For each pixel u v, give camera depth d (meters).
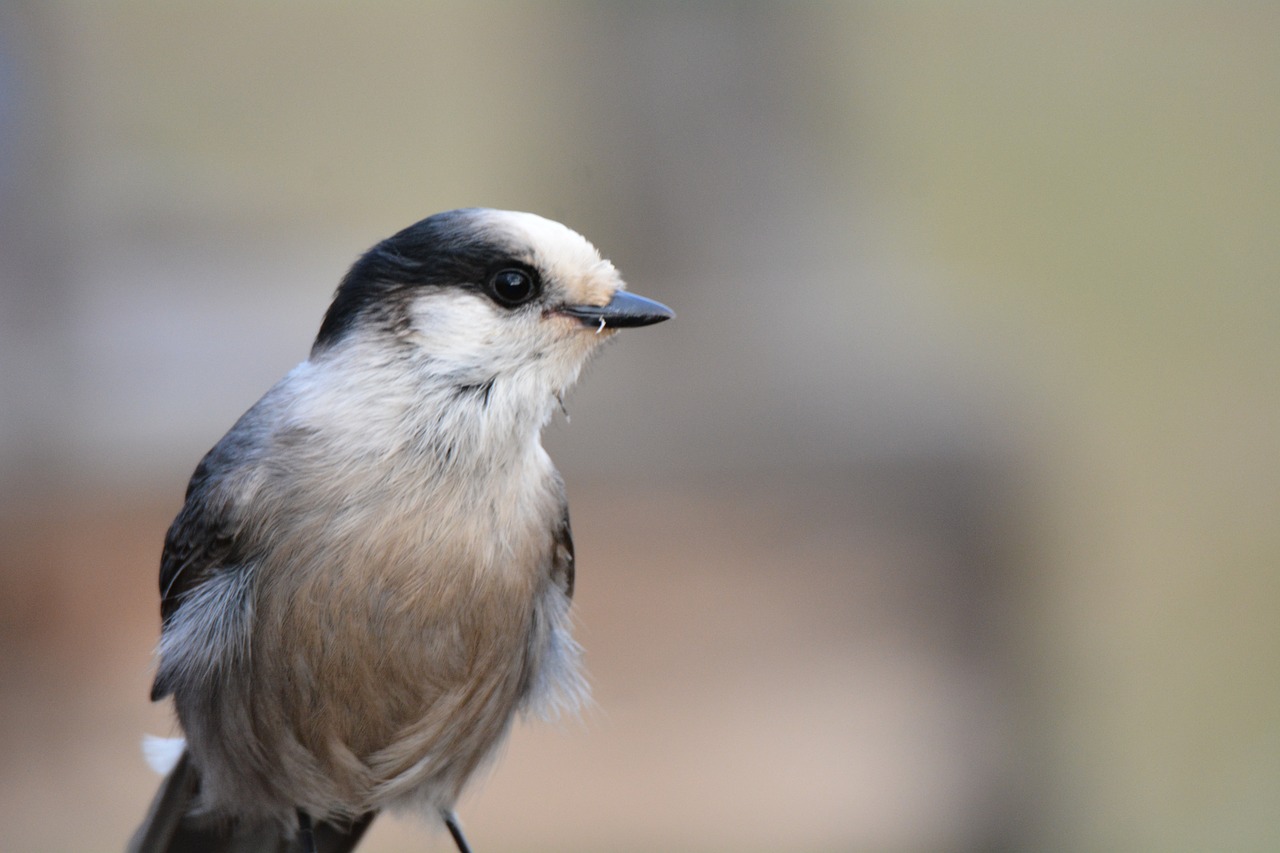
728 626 12.11
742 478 12.34
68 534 11.57
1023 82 17.27
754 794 11.85
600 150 15.42
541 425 6.46
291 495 6.02
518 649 6.54
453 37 15.07
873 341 14.15
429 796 6.89
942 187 17.17
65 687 11.27
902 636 12.35
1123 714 16.41
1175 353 17.72
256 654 6.10
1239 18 17.91
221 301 14.23
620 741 11.73
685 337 14.01
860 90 16.50
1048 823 13.36
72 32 14.48
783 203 15.84
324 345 6.36
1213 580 17.30
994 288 17.08
